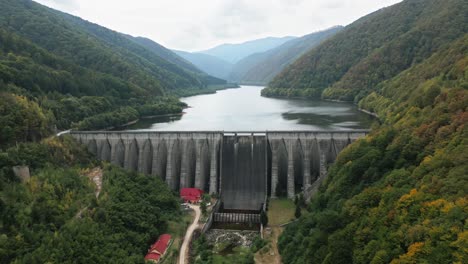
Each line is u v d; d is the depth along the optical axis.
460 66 108.88
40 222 78.62
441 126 76.19
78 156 119.56
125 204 95.25
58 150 112.56
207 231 101.06
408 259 48.97
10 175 86.19
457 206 50.59
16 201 80.06
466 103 76.69
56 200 86.19
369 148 91.94
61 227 79.19
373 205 69.50
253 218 105.81
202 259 84.25
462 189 53.81
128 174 113.56
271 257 84.69
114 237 82.69
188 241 92.75
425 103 99.31
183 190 120.81
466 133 66.56
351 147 101.62
